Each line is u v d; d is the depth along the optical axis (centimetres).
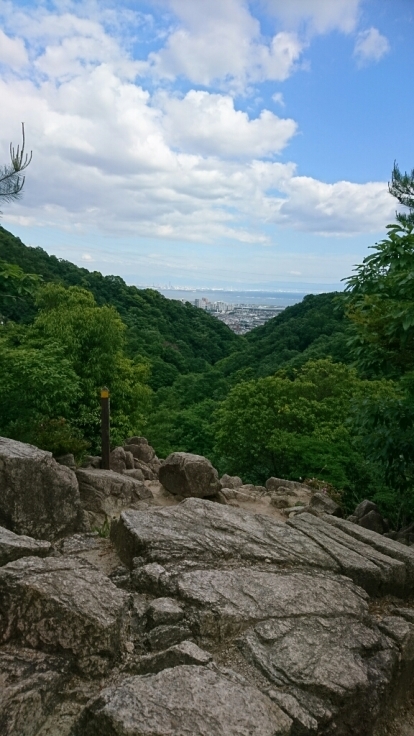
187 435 2961
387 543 578
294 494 920
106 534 573
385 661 372
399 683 386
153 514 544
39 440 734
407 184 747
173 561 457
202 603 388
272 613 394
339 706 324
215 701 277
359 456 1309
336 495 992
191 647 334
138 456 1072
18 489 512
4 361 917
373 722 340
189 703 272
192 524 534
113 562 487
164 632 360
